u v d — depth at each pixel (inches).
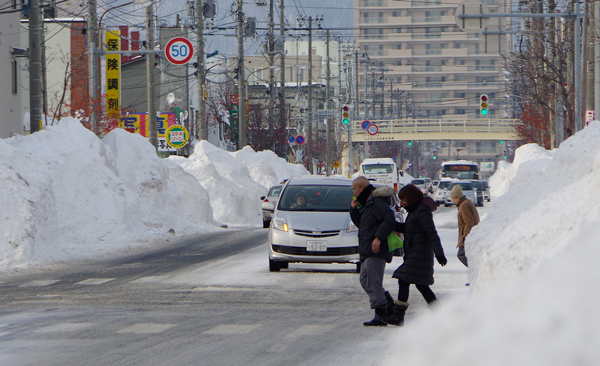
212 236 3403.1
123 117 5615.2
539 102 5836.6
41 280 1915.6
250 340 1099.3
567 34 5191.9
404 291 1211.9
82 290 1713.8
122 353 1008.2
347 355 973.2
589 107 4065.0
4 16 4817.9
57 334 1157.7
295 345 1056.2
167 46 4458.7
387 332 1154.7
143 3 4675.2
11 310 1423.5
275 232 2015.3
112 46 6023.6
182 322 1272.1
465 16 3973.9
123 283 1828.2
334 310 1412.4
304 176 2290.8
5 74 4840.1
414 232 1203.2
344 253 1982.0
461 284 1766.7
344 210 2069.4
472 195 7337.6
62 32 7219.5
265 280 1878.7
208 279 1895.9
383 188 1236.5
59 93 7071.9
